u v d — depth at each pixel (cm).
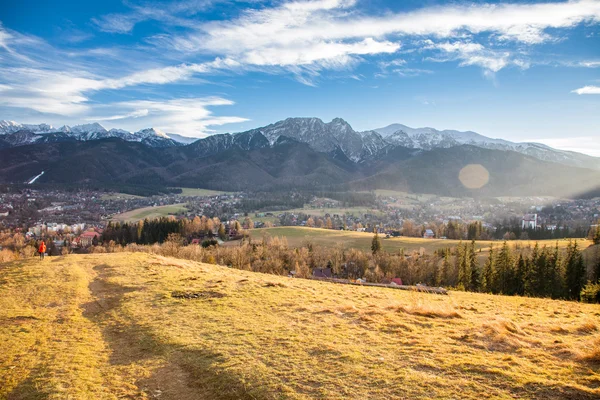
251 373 1145
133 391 1112
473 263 7575
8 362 1334
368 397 967
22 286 2638
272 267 8269
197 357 1313
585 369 1098
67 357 1370
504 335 1400
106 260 3984
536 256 6625
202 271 3409
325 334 1485
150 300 2194
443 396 954
